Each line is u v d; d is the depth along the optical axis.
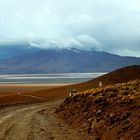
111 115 24.58
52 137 22.66
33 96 84.75
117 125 22.36
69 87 97.19
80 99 36.31
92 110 29.16
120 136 20.38
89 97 33.88
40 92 94.56
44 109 46.12
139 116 21.41
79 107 33.22
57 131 25.30
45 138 22.31
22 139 22.03
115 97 29.58
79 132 24.58
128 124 21.38
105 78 95.88
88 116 28.36
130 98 26.98
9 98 85.50
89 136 22.70
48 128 27.05
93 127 24.73
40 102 62.53
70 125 28.84
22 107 50.59
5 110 45.34
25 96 86.56
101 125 24.20
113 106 26.92
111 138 20.81
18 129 26.64
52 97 77.88
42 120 32.94
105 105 28.36
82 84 98.19
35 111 43.34
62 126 28.27
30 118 34.88
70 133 24.20
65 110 37.19
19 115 38.19
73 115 32.28
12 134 24.17
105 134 22.03
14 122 31.36
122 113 23.80
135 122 20.94
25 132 25.03
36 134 24.03
